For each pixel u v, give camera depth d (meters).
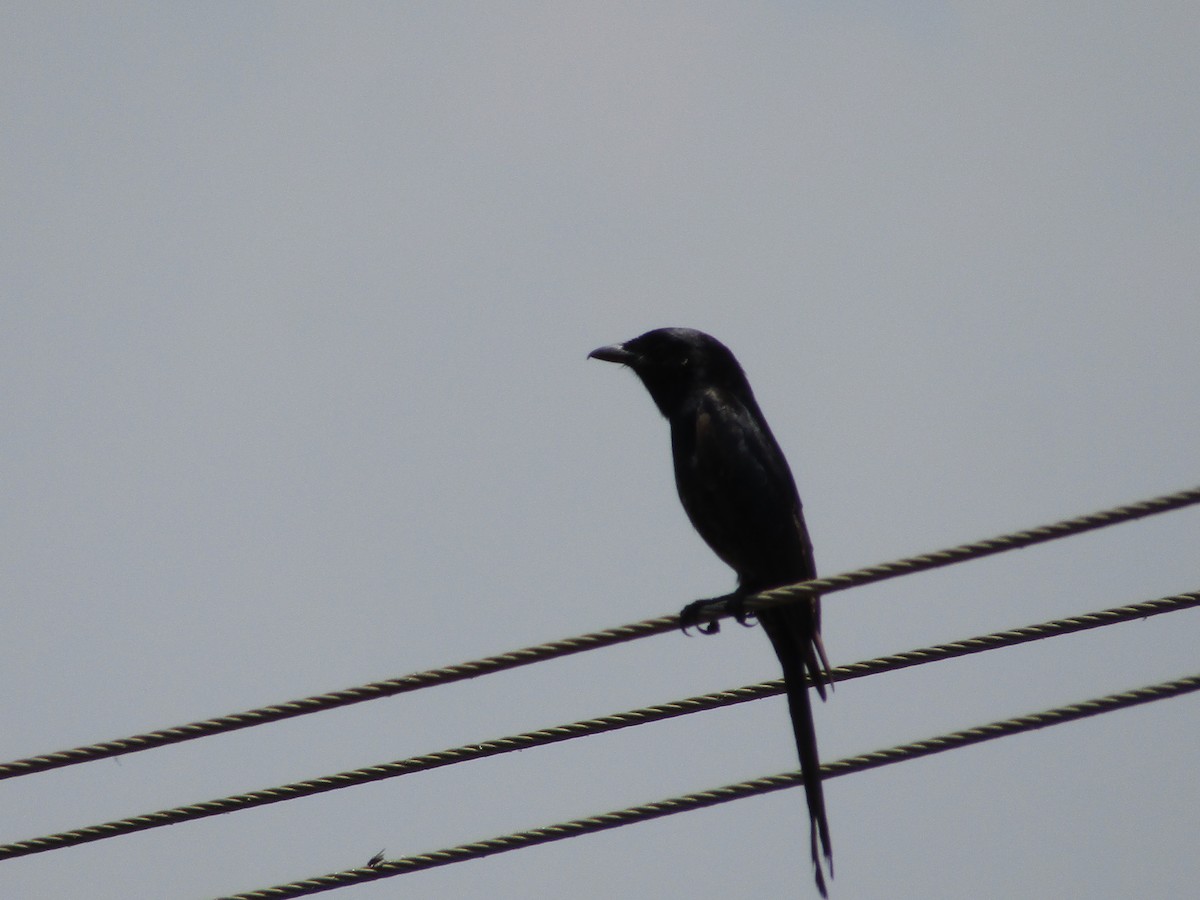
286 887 11.80
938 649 11.52
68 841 11.85
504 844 11.70
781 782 12.01
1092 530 10.41
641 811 11.67
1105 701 11.28
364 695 11.55
